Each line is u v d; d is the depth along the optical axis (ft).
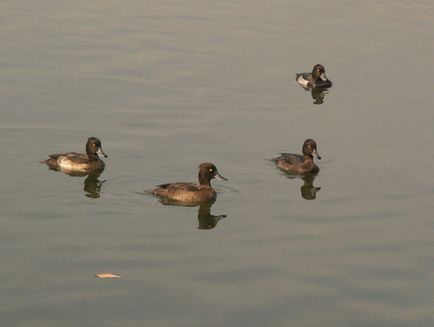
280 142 104.99
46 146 100.94
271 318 67.87
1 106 111.24
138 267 75.25
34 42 137.49
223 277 74.02
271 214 86.99
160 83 122.93
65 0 161.38
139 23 149.59
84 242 79.51
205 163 90.12
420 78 129.49
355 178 95.66
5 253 76.79
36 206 86.48
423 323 67.77
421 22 156.87
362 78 129.59
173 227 83.51
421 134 108.27
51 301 69.26
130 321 66.80
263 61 134.92
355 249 79.71
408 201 89.81
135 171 95.45
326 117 114.32
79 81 121.90
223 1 165.17
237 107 116.16
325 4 166.20
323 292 72.08
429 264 77.10
